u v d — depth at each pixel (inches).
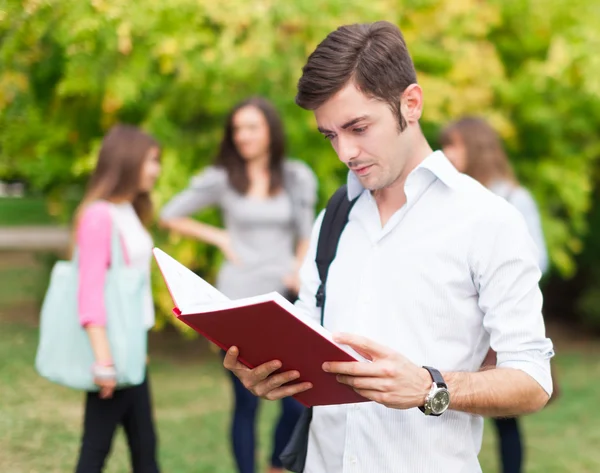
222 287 241.6
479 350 106.0
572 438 299.1
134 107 371.9
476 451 108.0
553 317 529.0
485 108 402.6
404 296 104.7
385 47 100.6
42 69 346.6
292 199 240.4
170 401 338.3
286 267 239.5
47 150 387.2
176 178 361.4
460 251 102.9
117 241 178.5
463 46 389.4
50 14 299.7
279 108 358.9
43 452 262.7
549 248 410.0
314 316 117.0
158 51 331.6
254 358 103.8
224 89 359.3
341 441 109.4
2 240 970.7
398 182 107.8
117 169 185.8
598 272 470.9
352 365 94.8
